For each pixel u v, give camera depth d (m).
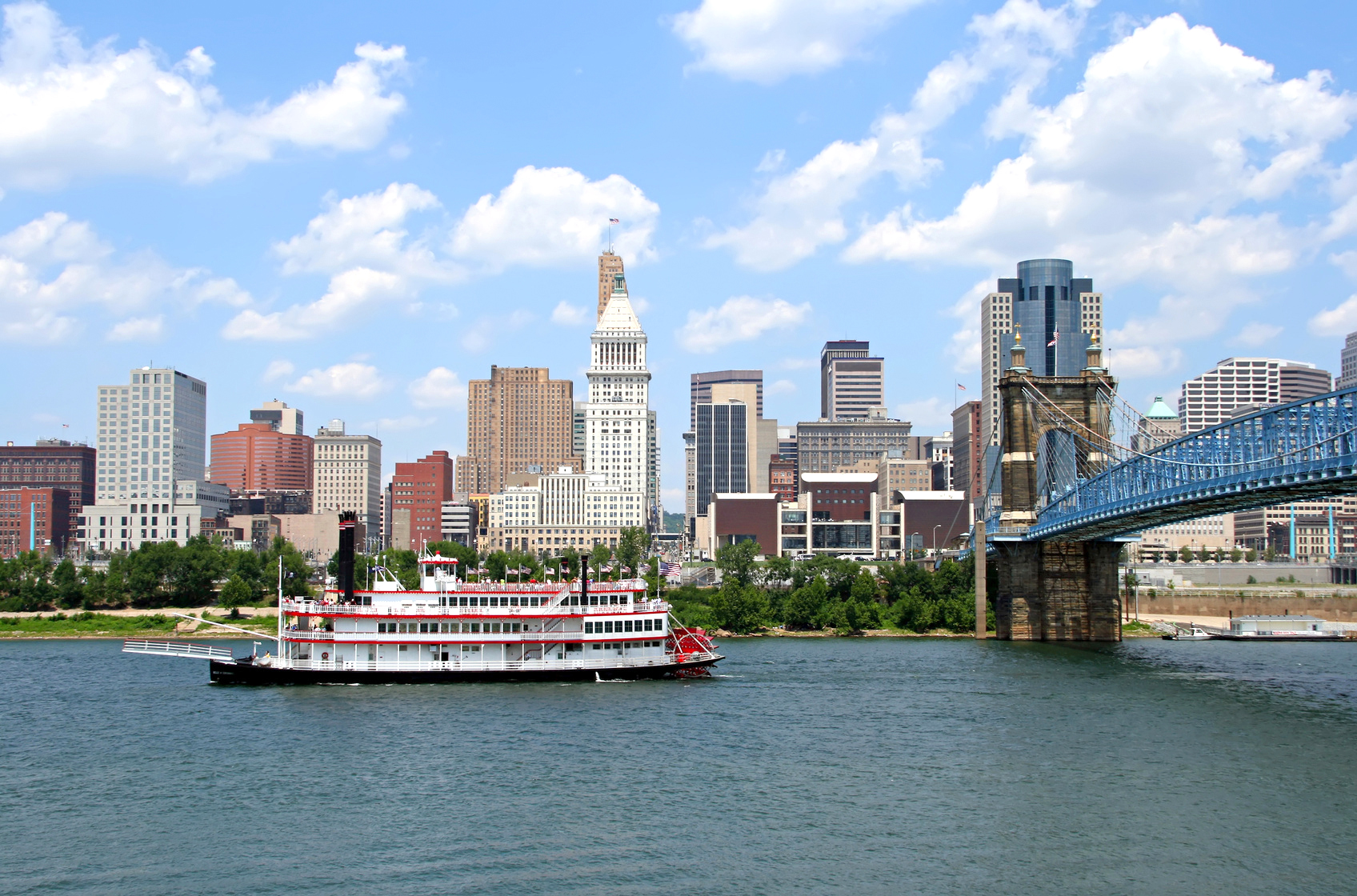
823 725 120.50
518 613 146.88
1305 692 145.75
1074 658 190.25
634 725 119.38
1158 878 74.31
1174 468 170.00
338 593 148.00
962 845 80.50
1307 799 91.25
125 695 139.62
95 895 71.81
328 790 94.00
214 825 85.06
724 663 176.00
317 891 72.31
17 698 138.75
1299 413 135.25
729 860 77.38
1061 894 71.81
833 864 76.69
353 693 138.00
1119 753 107.50
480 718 122.38
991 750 108.50
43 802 91.00
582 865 76.56
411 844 80.69
